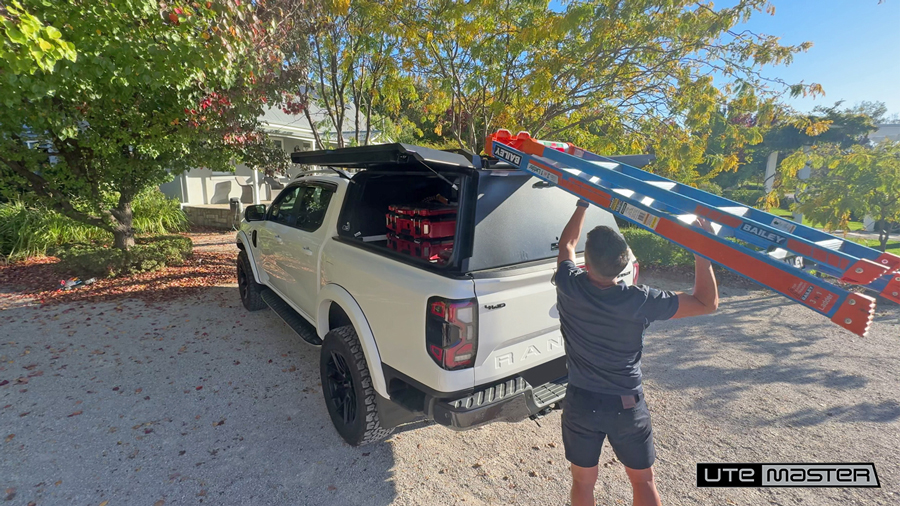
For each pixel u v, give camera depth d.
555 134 8.02
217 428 3.30
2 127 5.48
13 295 6.29
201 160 7.39
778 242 1.61
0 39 3.16
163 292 6.59
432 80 8.27
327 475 2.84
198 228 12.60
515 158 2.47
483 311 2.39
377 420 2.90
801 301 1.49
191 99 5.55
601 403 2.00
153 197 11.51
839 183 7.13
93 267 7.06
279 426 3.35
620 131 7.43
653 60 6.80
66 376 4.04
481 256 2.50
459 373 2.39
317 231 3.81
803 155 7.33
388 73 7.83
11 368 4.17
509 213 2.68
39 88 3.94
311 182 4.30
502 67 7.16
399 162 2.71
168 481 2.75
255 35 5.13
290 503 2.60
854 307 1.37
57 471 2.82
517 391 2.52
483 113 8.07
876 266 1.38
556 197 2.97
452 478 2.83
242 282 5.94
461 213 2.51
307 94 7.63
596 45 6.27
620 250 1.90
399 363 2.65
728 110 7.41
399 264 2.74
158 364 4.30
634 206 1.90
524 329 2.60
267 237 4.88
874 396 3.80
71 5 3.88
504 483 2.79
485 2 6.39
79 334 4.99
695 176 7.49
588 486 2.16
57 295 6.32
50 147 7.27
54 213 8.92
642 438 2.02
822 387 3.97
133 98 5.86
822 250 1.50
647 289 1.94
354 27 7.07
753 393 3.87
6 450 3.00
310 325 4.03
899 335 5.16
